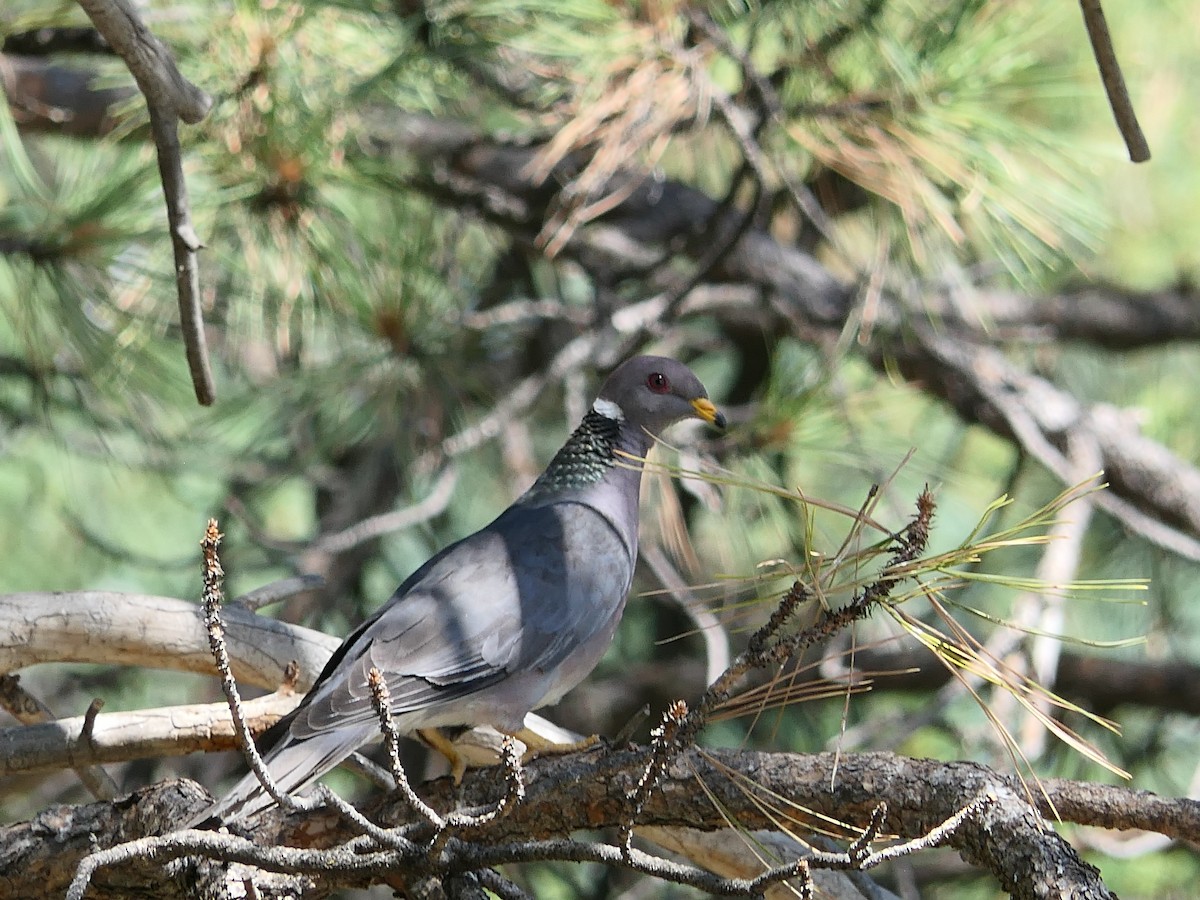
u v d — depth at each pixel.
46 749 7.61
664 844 8.10
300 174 10.02
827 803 6.51
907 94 9.95
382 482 14.34
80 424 14.55
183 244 7.62
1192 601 15.27
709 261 11.23
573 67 10.23
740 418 12.50
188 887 6.70
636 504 9.47
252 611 8.52
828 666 9.18
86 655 8.23
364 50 10.20
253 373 14.59
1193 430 15.30
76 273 10.09
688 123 10.60
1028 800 6.30
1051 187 10.00
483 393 12.29
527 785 6.88
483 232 14.10
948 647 5.73
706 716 5.70
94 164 10.82
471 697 8.10
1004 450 15.41
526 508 9.09
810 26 10.09
